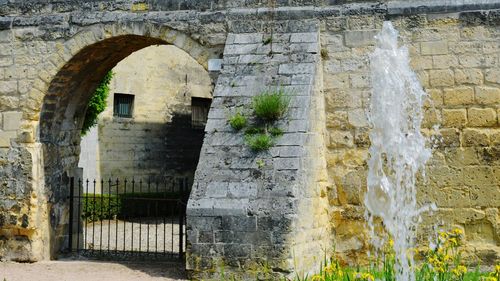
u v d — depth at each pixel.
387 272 10.22
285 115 12.15
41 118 14.77
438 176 12.88
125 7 14.41
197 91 29.33
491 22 12.86
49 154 15.02
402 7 13.25
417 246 12.80
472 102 12.85
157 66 27.97
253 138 11.95
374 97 13.30
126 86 26.89
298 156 11.62
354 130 13.35
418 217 12.88
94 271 13.01
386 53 13.27
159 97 27.97
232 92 12.68
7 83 14.76
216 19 13.91
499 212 12.59
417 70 13.13
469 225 12.70
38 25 14.70
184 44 14.12
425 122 13.04
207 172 11.83
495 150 12.68
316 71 12.95
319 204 12.82
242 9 13.80
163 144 27.92
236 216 11.30
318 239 12.59
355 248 13.16
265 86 12.62
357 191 13.25
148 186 25.95
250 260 11.19
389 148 13.16
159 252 16.02
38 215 14.45
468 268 12.56
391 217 13.03
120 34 14.31
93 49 14.67
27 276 12.48
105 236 20.02
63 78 14.88
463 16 12.97
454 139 12.87
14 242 14.41
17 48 14.78
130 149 26.86
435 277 9.97
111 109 26.41
